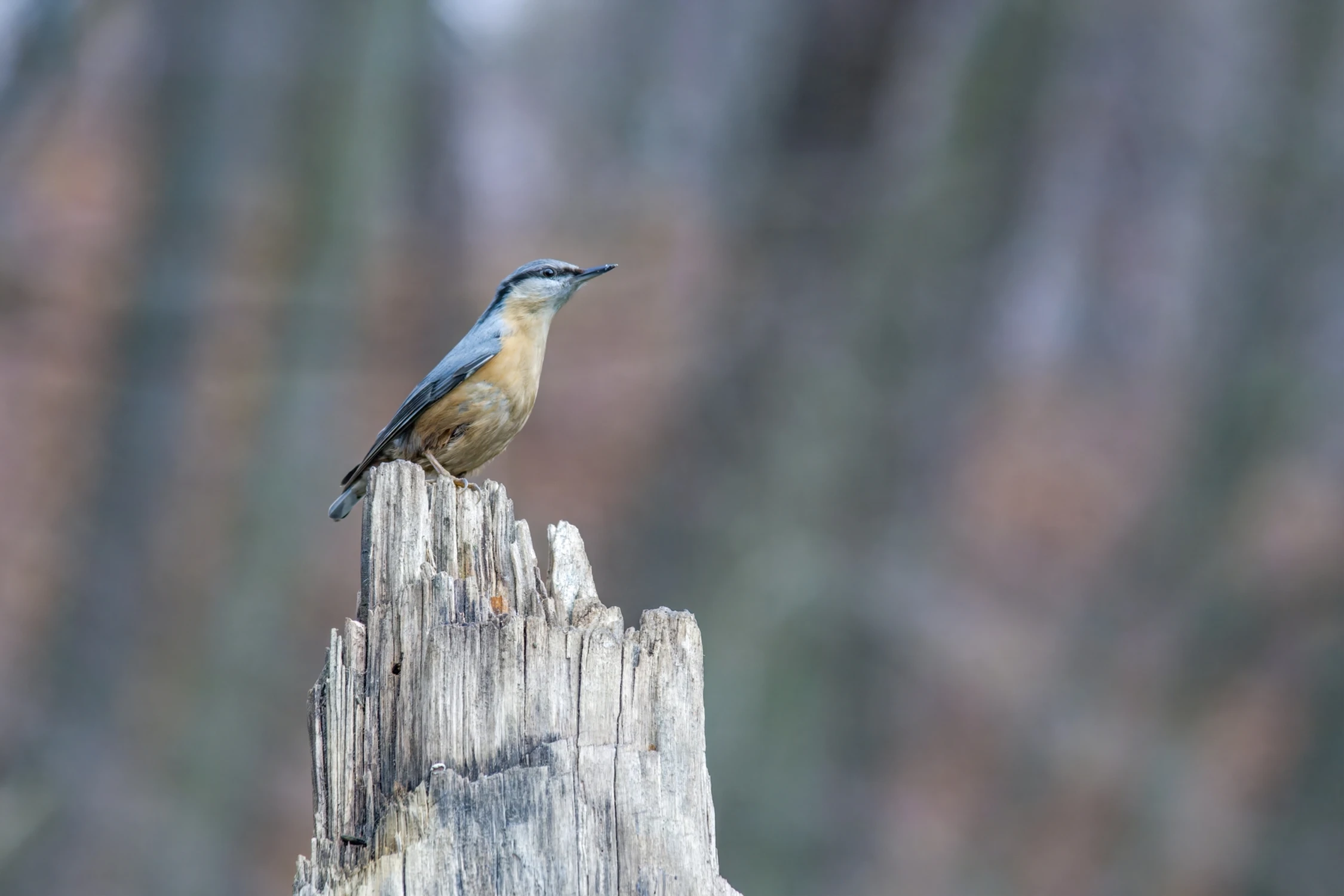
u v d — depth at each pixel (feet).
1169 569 53.83
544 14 84.53
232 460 47.19
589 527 57.82
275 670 46.83
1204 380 55.93
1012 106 50.01
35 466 53.98
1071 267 68.33
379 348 60.29
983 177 50.11
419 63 54.75
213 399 47.24
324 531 55.77
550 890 15.05
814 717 47.83
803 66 52.44
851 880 48.85
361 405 57.00
